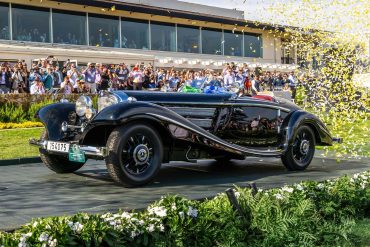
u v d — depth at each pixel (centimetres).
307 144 822
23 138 1125
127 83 1712
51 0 2039
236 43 2880
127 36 2377
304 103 870
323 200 455
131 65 2119
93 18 2230
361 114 768
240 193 413
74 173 758
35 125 1349
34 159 895
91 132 654
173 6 2694
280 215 382
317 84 821
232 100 749
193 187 644
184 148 693
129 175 624
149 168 641
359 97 808
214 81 796
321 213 447
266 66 2783
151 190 618
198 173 775
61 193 597
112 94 676
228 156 755
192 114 718
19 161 877
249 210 390
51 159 730
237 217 382
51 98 1438
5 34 1923
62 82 1573
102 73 1667
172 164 881
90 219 340
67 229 316
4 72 1495
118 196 578
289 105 833
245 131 772
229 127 755
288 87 1820
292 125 795
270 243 365
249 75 1906
